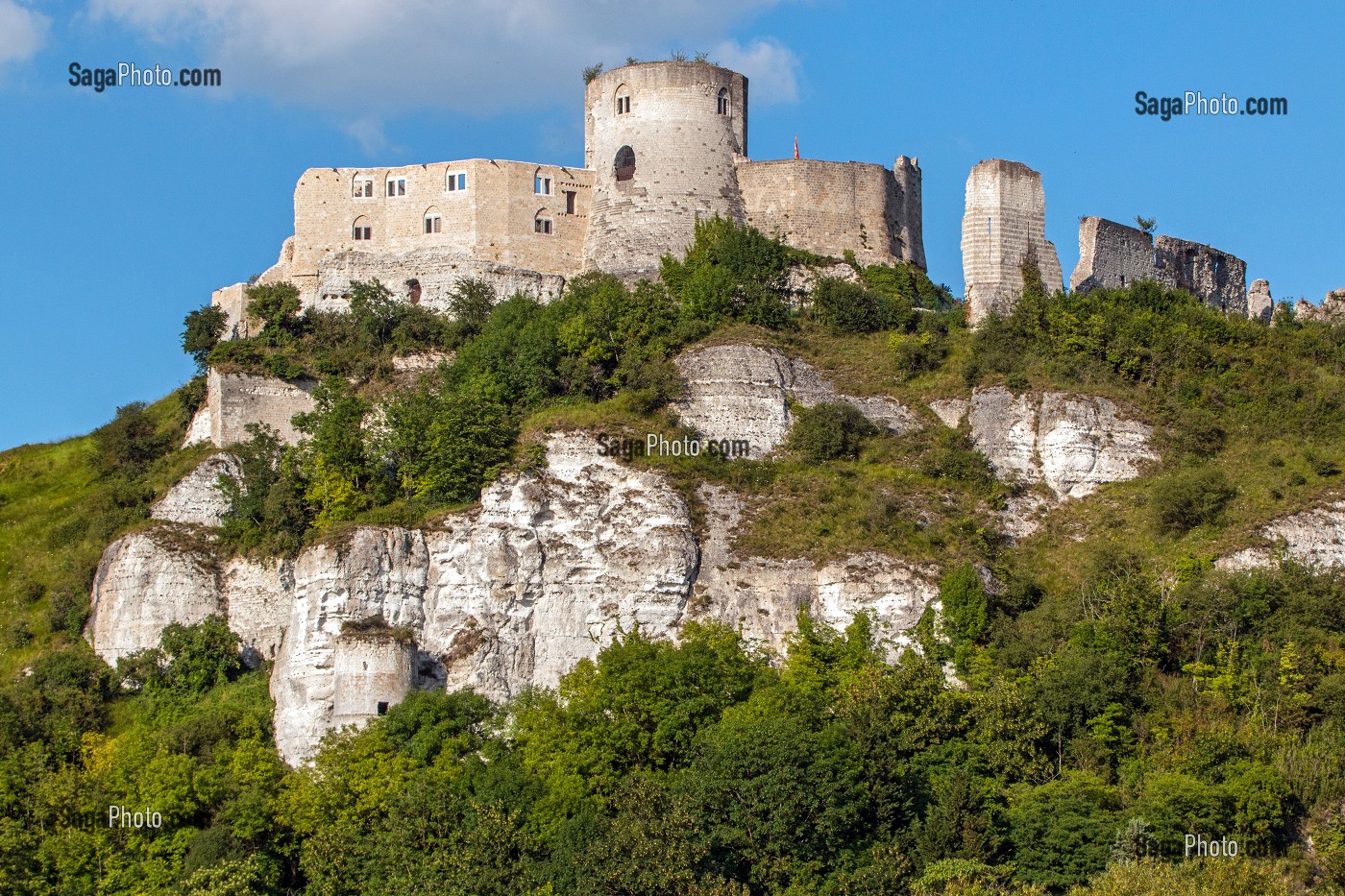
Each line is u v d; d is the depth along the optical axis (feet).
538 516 364.79
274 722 353.31
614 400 391.45
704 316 415.23
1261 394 401.29
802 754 301.84
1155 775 308.60
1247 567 349.61
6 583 405.80
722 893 279.69
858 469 386.52
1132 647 332.80
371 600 356.79
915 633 346.74
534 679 355.77
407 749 332.80
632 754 322.96
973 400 397.39
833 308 426.10
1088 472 382.83
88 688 369.09
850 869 292.61
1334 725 317.22
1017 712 319.27
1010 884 290.97
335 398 410.31
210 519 398.01
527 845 304.30
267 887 315.58
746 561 360.48
